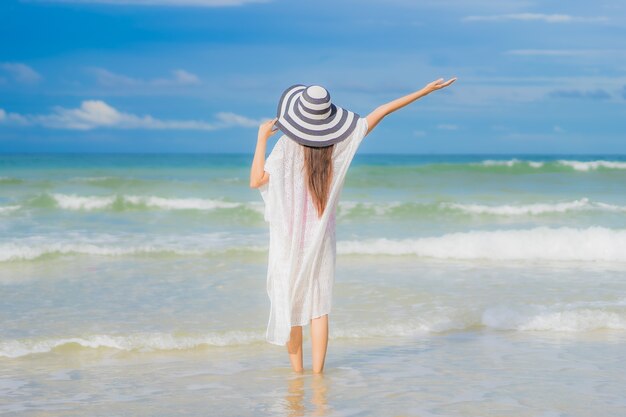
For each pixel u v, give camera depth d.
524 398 4.40
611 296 8.10
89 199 17.25
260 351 5.71
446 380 4.85
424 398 4.40
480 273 9.77
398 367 5.22
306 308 4.85
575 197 21.14
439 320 6.78
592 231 11.94
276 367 5.22
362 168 28.06
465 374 5.02
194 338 5.94
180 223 15.05
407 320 6.75
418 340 6.16
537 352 5.71
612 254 11.48
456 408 4.19
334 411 4.14
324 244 4.74
